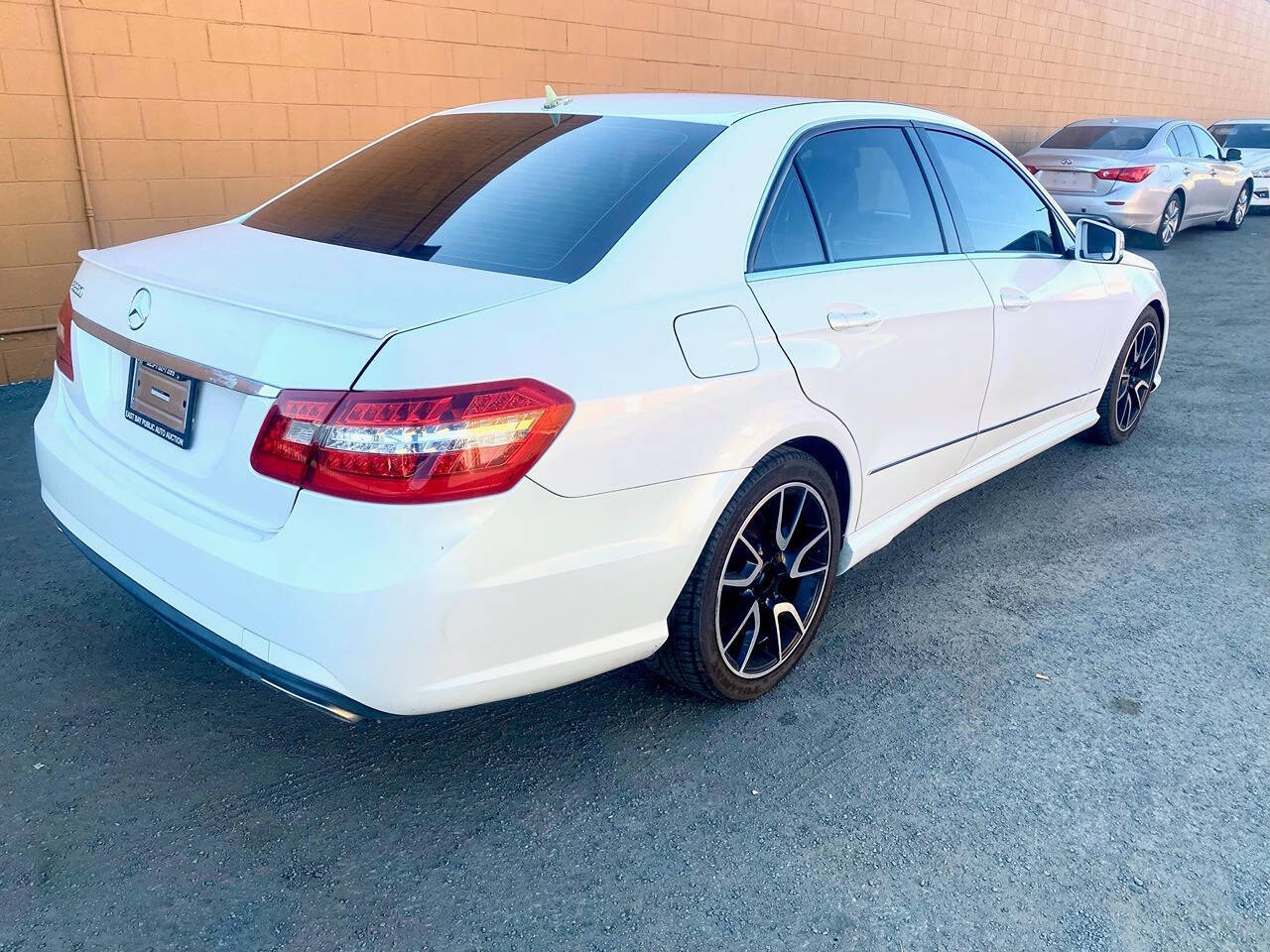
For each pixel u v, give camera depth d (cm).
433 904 220
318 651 206
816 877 231
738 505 261
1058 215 429
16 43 517
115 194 570
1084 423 479
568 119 312
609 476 225
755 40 939
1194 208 1252
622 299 237
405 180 297
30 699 284
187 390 231
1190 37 2038
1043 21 1455
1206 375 681
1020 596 369
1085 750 280
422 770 263
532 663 225
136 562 244
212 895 220
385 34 657
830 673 313
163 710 283
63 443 275
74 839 233
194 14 573
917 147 349
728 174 274
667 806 253
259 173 623
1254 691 312
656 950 210
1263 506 462
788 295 276
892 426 320
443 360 203
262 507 215
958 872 234
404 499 200
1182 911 225
